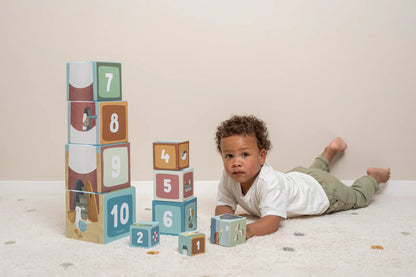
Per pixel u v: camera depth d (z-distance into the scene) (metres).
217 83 2.10
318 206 1.64
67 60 2.15
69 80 1.37
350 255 1.19
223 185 1.63
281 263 1.13
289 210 1.58
